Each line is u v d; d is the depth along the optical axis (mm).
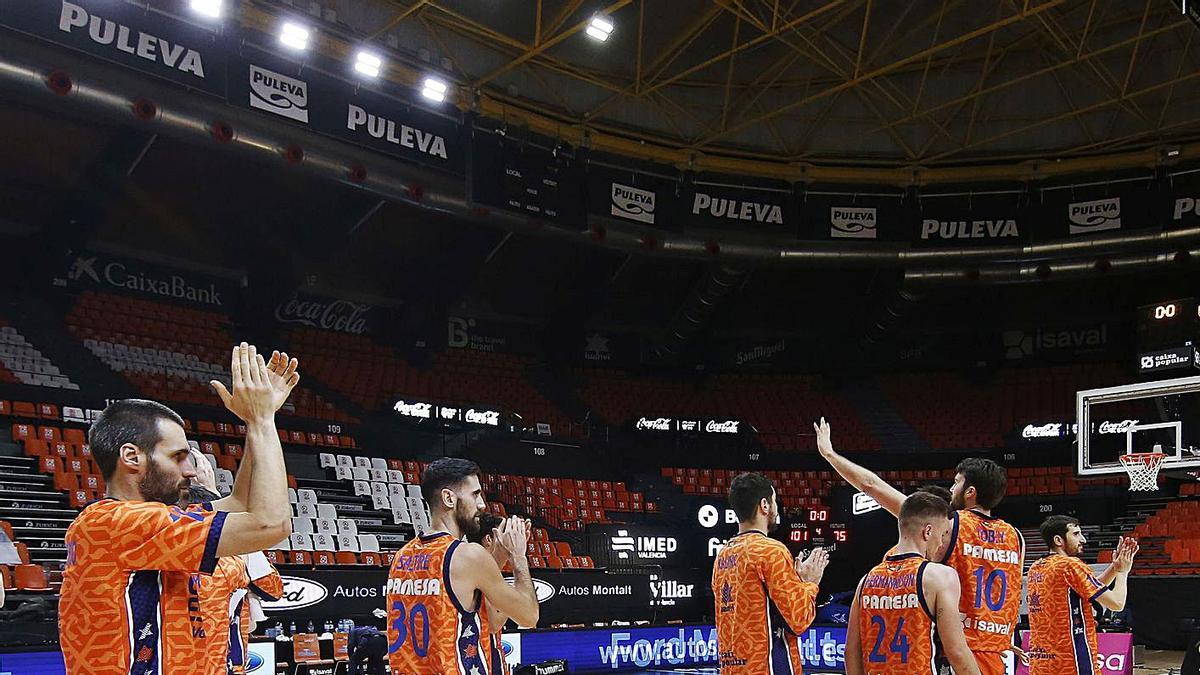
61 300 18688
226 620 3346
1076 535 6844
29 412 15750
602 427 23484
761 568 4910
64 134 16922
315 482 17844
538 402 24516
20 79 13086
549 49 19578
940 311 26953
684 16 19109
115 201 18438
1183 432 9289
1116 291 25703
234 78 15000
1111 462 9797
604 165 20266
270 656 9930
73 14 13375
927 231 21719
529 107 19531
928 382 27266
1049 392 25812
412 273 23281
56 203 18234
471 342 25078
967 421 25672
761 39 17500
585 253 24094
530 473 21078
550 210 19047
